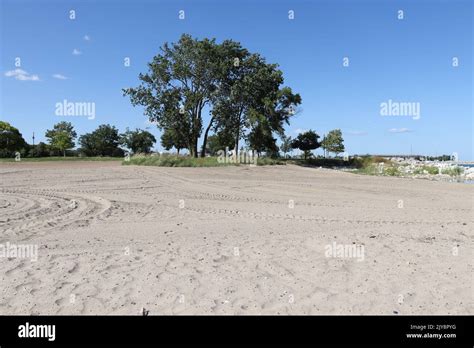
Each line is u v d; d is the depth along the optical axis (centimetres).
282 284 537
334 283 539
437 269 591
